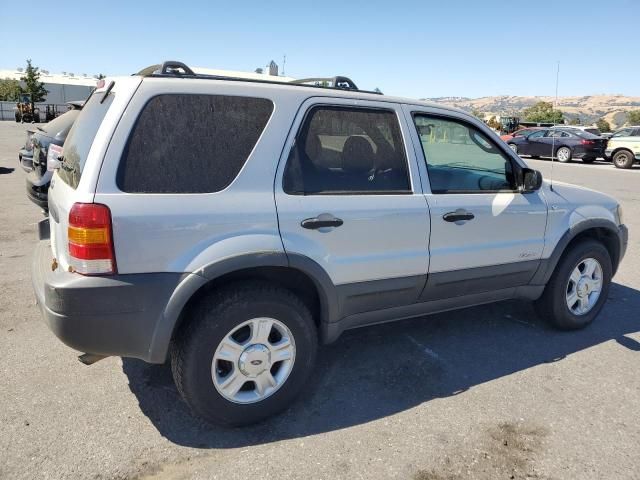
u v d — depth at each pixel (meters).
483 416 3.04
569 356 3.85
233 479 2.47
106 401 3.07
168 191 2.57
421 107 3.45
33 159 6.70
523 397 3.26
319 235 2.93
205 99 2.70
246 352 2.79
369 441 2.79
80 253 2.43
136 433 2.79
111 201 2.44
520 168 3.84
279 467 2.56
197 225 2.59
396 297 3.36
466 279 3.61
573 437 2.87
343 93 3.13
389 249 3.20
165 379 3.33
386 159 3.25
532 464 2.64
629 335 4.27
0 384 3.20
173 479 2.46
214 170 2.68
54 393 3.13
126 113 2.52
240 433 2.83
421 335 4.15
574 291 4.25
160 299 2.55
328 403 3.15
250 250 2.68
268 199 2.79
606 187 13.81
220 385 2.75
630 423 3.01
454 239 3.47
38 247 3.35
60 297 2.44
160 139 2.57
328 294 3.03
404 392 3.29
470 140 3.64
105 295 2.46
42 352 3.63
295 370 2.96
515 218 3.74
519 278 3.92
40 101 62.62
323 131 3.02
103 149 2.47
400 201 3.22
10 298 4.58
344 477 2.51
